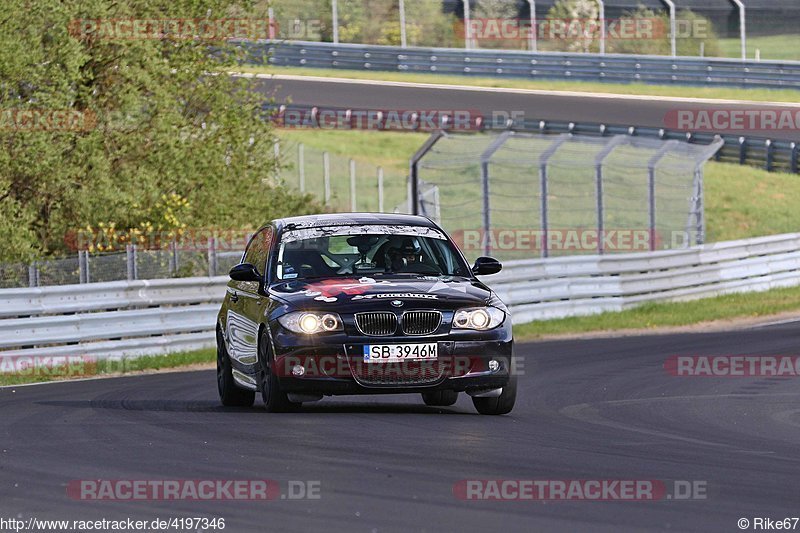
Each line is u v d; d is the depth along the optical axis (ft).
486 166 298.97
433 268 127.75
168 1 292.81
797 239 349.61
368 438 102.63
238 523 68.95
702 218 337.93
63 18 252.42
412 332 117.08
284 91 575.79
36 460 92.63
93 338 197.26
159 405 136.05
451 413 125.18
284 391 117.91
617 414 128.16
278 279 125.90
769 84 609.83
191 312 215.72
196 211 294.46
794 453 97.86
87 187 263.29
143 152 285.02
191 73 294.25
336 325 116.57
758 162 529.86
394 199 493.36
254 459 91.40
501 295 264.72
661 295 303.89
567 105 576.61
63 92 255.91
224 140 302.25
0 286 214.90
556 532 65.82
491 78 639.35
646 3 654.94
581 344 221.66
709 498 75.66
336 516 70.28
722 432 113.29
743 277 331.77
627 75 626.23
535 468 87.35
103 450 97.40
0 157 241.76
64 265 222.89
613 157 504.84
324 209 413.18
